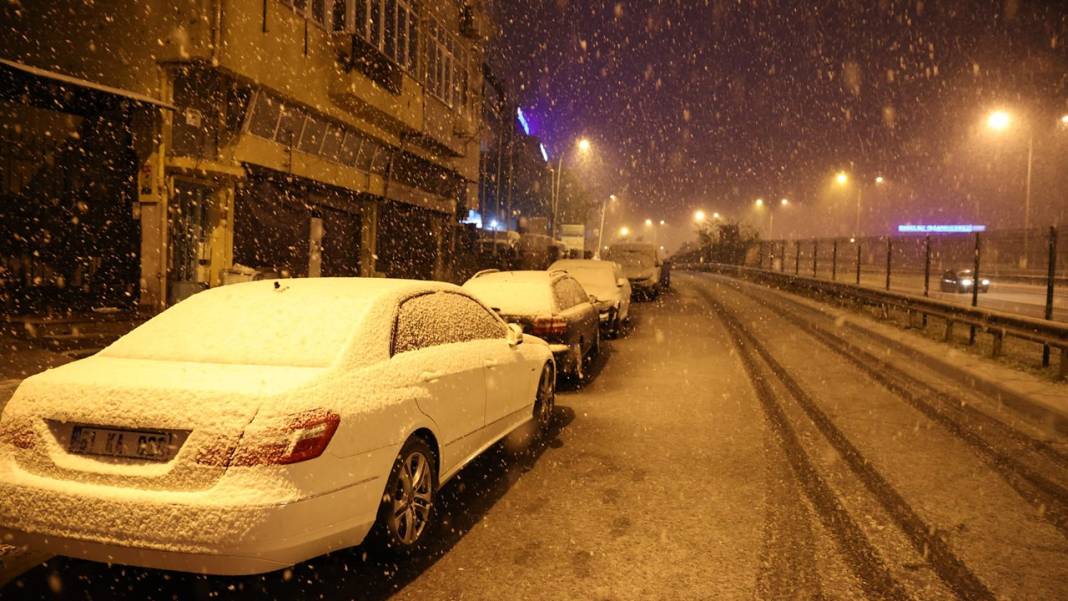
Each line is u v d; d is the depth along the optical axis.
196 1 13.09
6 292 13.12
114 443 3.21
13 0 13.64
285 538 3.10
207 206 14.61
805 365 11.16
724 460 6.01
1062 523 4.60
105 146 13.74
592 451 6.30
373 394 3.70
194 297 4.41
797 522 4.59
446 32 24.91
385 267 24.05
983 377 10.02
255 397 3.17
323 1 16.89
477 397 5.02
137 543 3.03
